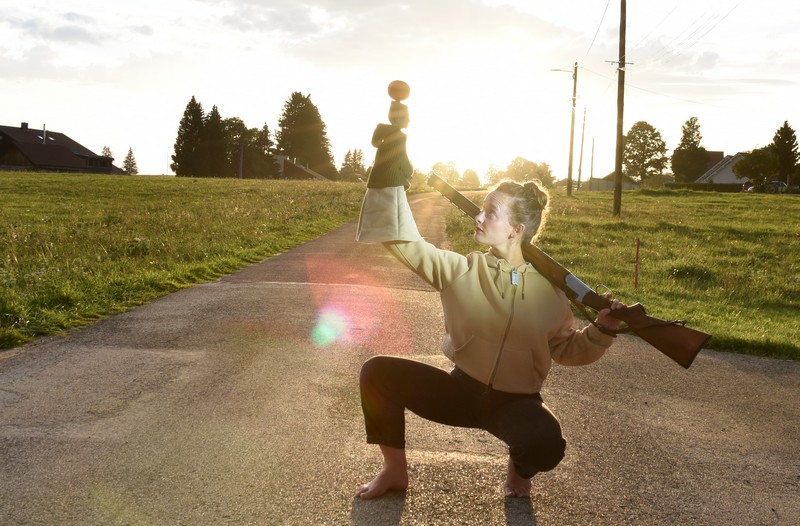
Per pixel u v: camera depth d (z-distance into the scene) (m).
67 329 7.20
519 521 3.23
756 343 8.00
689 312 10.71
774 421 5.29
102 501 3.27
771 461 4.37
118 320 7.71
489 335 2.81
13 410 4.59
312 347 6.59
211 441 4.08
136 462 3.75
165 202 34.16
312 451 3.96
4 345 6.39
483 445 4.21
